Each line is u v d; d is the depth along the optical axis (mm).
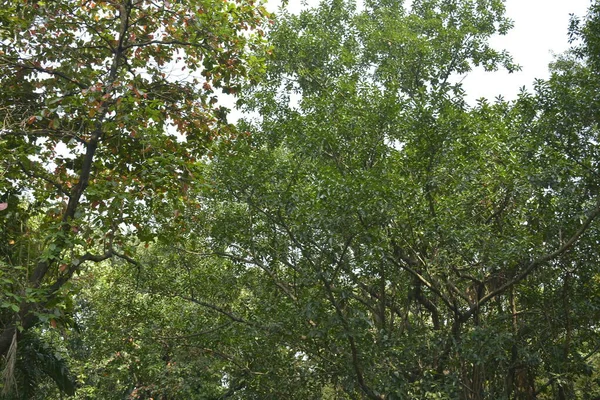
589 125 12312
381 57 18859
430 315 17188
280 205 13602
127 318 17719
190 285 16828
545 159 12547
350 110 14688
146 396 20797
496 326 13867
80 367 21578
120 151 11883
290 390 14633
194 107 11805
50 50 11320
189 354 16828
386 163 13812
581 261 13047
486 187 13195
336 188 11922
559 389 14906
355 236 12312
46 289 9336
